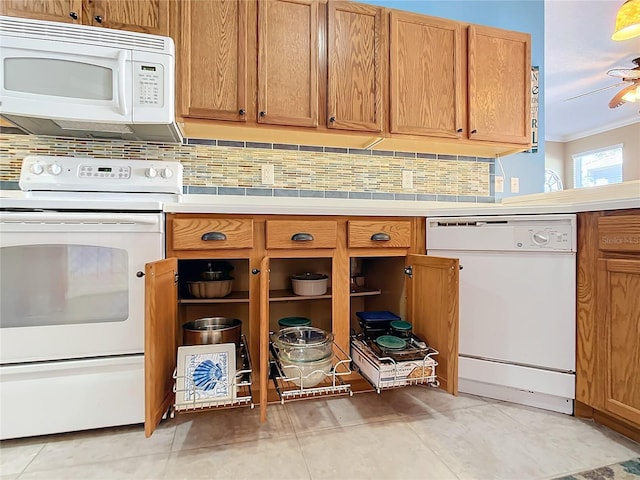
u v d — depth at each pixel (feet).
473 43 6.35
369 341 5.17
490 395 5.14
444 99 6.24
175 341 4.57
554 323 4.64
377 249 5.32
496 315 5.01
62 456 3.77
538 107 7.79
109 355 4.19
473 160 7.55
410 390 5.39
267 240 4.84
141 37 4.80
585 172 21.49
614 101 11.71
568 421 4.48
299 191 6.59
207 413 4.68
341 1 5.80
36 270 4.01
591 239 4.35
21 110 4.49
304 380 4.46
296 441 4.03
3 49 4.41
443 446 3.93
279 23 5.56
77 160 5.10
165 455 3.79
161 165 5.32
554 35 10.93
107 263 4.19
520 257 4.85
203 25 5.27
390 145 6.75
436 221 5.44
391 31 6.00
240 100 5.38
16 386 3.96
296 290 5.61
